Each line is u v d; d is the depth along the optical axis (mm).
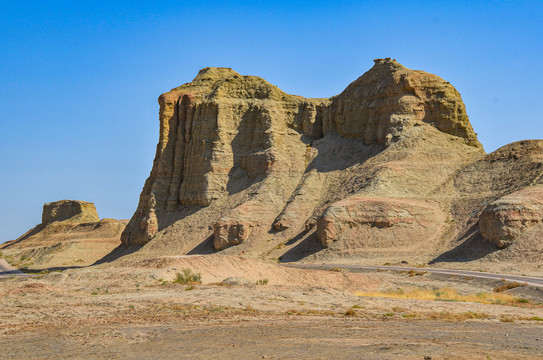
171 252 109562
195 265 51656
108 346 18141
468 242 77438
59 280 44656
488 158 104312
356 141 123375
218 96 128625
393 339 19938
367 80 127000
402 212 90000
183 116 131375
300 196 110750
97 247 147875
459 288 50219
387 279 57938
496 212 73438
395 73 120000
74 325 22375
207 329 21531
